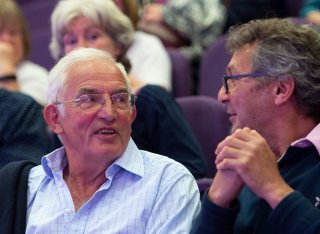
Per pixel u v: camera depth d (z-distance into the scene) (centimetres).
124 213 389
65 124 404
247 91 379
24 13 911
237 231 374
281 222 332
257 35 383
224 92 389
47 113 412
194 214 389
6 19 709
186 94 706
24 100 528
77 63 405
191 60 770
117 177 402
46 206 409
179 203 388
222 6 810
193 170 487
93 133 394
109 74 401
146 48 685
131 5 686
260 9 793
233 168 344
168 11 786
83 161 403
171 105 514
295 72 369
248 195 384
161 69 680
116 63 410
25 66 722
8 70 667
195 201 394
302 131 377
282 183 340
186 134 504
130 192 396
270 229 362
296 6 802
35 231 401
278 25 381
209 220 350
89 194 406
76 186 410
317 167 361
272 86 374
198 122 567
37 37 883
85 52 410
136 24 695
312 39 375
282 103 373
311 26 392
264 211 369
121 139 397
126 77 409
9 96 529
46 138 528
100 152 391
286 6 802
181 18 781
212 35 785
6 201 415
